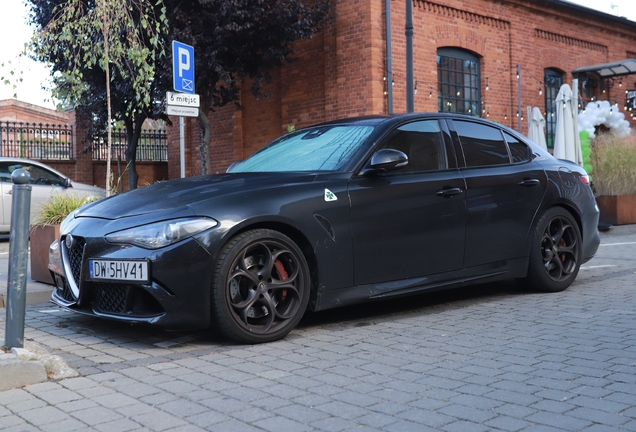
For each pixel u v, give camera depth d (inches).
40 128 707.4
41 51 363.9
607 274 267.9
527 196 216.8
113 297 161.6
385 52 544.7
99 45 355.9
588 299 214.1
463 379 130.9
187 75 319.6
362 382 129.9
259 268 163.2
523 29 679.1
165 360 148.0
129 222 159.8
